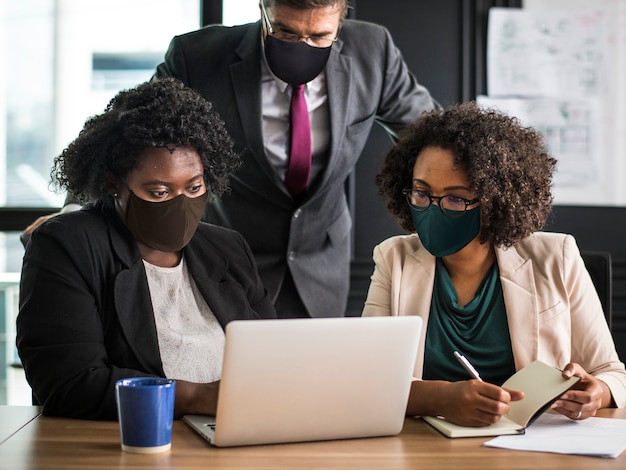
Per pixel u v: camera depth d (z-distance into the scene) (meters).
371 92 2.64
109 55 3.48
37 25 3.46
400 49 3.42
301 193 2.58
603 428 1.62
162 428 1.43
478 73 3.42
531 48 3.40
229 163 1.98
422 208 1.93
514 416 1.63
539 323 1.94
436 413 1.66
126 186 1.81
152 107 1.83
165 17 3.46
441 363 1.96
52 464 1.35
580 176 3.43
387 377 1.52
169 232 1.80
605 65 3.40
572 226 3.44
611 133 3.42
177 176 1.79
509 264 1.98
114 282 1.78
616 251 3.45
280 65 2.35
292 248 2.60
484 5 3.41
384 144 3.41
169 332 1.83
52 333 1.69
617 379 1.87
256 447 1.47
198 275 1.94
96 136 1.84
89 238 1.79
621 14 3.39
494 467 1.36
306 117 2.52
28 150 3.50
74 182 1.88
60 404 1.67
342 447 1.48
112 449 1.44
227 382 1.41
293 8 2.24
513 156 1.92
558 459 1.42
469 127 1.94
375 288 2.11
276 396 1.45
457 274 2.03
